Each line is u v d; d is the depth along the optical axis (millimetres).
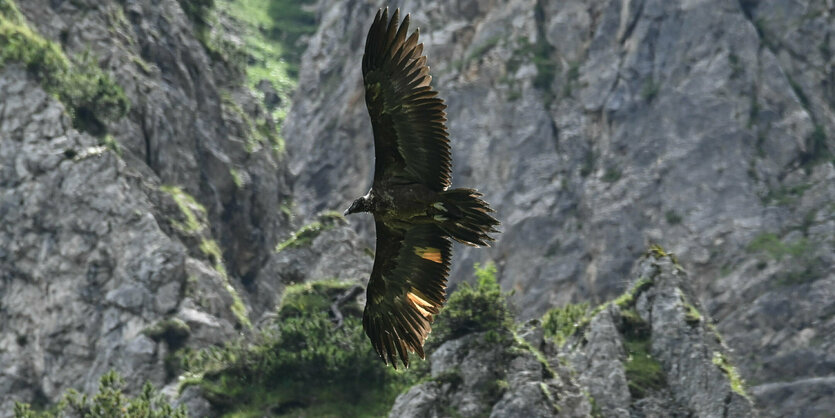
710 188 96438
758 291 88938
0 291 67375
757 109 99562
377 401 47125
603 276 94125
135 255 67000
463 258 97750
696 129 99812
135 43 86938
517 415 39781
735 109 99812
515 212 99188
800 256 89750
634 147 100375
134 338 63500
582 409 41250
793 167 96938
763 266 90062
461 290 44281
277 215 92938
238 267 86938
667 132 100438
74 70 77625
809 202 93938
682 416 43094
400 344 12398
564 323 54406
